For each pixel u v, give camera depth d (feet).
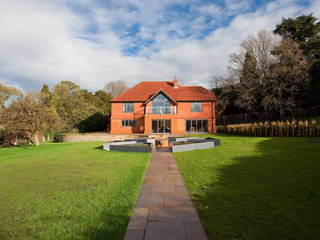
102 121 156.76
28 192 20.01
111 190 19.90
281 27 118.01
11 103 72.28
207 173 24.86
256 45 107.86
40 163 36.11
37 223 13.73
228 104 137.39
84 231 12.53
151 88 119.24
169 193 18.67
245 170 24.95
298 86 96.07
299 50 95.55
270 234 11.37
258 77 108.17
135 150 45.55
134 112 110.42
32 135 78.64
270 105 104.68
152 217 13.99
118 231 12.30
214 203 15.78
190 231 11.97
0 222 13.99
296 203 15.01
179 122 106.52
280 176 21.50
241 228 12.07
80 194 19.04
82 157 41.32
